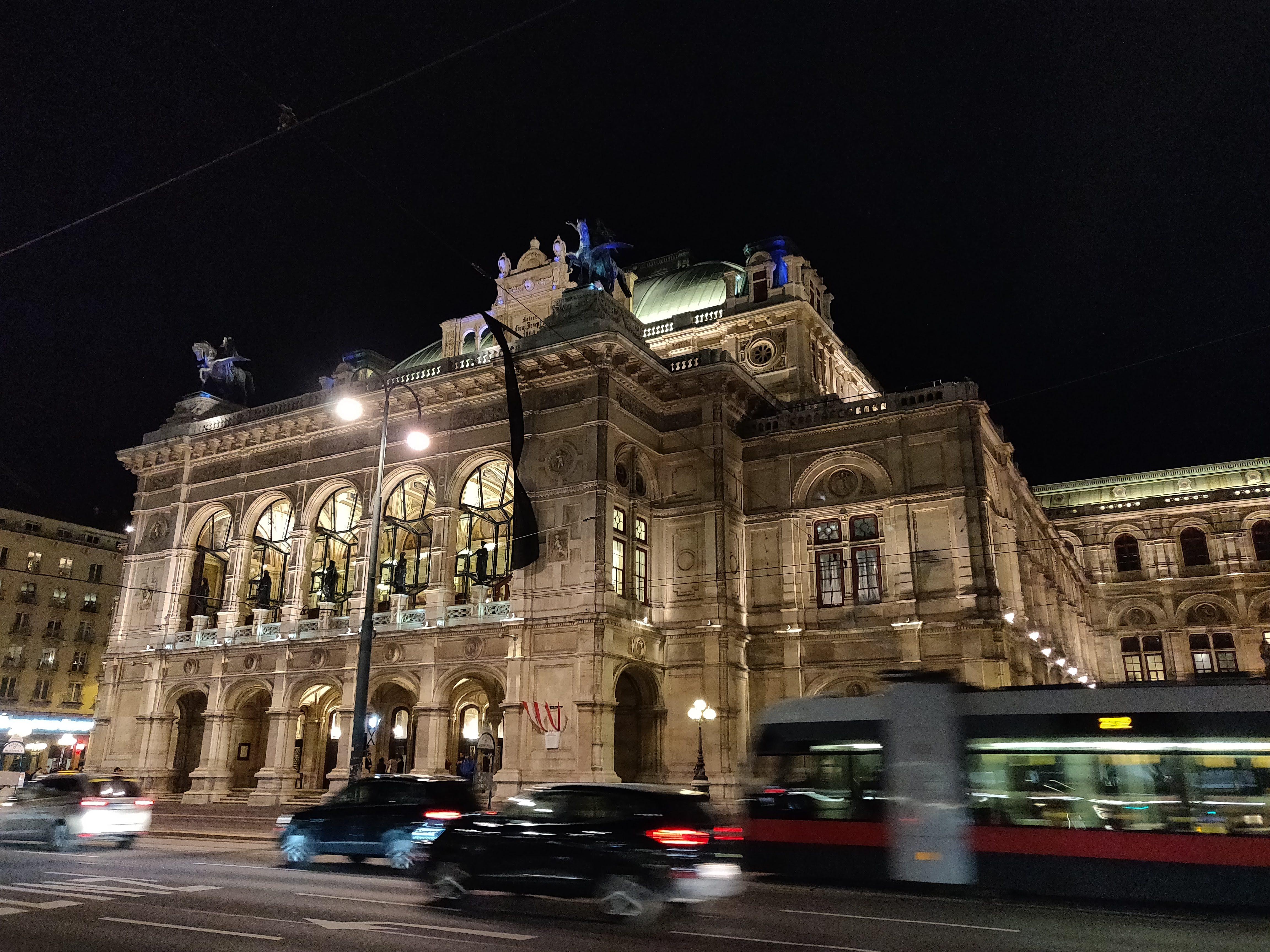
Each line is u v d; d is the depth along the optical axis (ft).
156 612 151.64
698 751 116.67
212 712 137.39
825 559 125.80
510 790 109.09
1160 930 43.37
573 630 111.75
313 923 39.40
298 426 145.79
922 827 56.59
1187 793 50.98
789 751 63.21
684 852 42.65
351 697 124.16
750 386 133.90
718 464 126.41
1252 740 50.19
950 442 119.85
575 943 36.60
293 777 129.39
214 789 133.80
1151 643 200.64
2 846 73.20
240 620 144.36
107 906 42.93
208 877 54.90
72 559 248.32
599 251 135.13
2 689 227.20
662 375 129.29
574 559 115.34
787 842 61.00
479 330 162.40
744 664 123.65
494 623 116.47
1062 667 154.10
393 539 147.43
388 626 125.90
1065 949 37.37
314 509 141.59
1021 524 144.77
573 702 109.19
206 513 153.79
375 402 138.31
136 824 72.90
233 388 178.70
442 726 117.91
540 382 125.49
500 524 135.33
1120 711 53.67
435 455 132.26
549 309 152.97
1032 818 54.13
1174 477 219.61
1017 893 55.57
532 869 44.19
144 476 164.45
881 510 122.72
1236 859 48.70
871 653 117.80
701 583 123.34
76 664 243.40
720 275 173.27
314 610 144.66
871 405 128.77
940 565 116.88
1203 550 200.64
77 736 217.97
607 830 43.68
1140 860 50.78
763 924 42.63
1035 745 55.31
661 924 41.98
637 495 125.59
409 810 60.85
